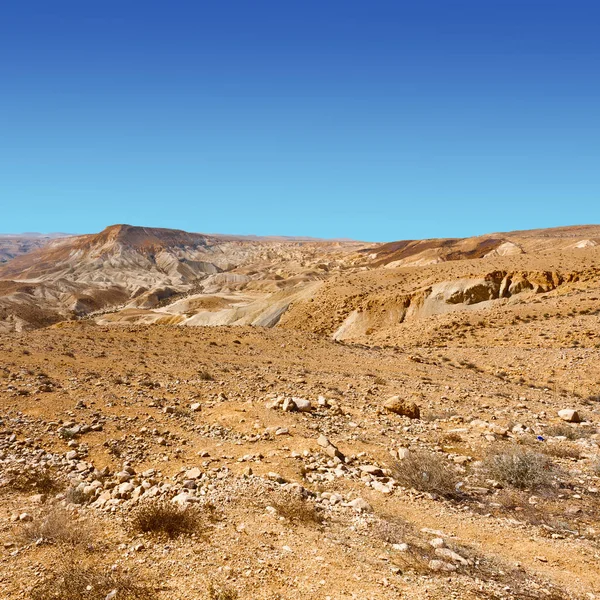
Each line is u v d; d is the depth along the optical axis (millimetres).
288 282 171375
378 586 5270
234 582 5301
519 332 37000
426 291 61656
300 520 6980
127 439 10656
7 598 5105
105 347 24406
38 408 12180
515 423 13688
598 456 10617
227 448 10328
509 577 5734
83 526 6730
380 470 9461
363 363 25562
